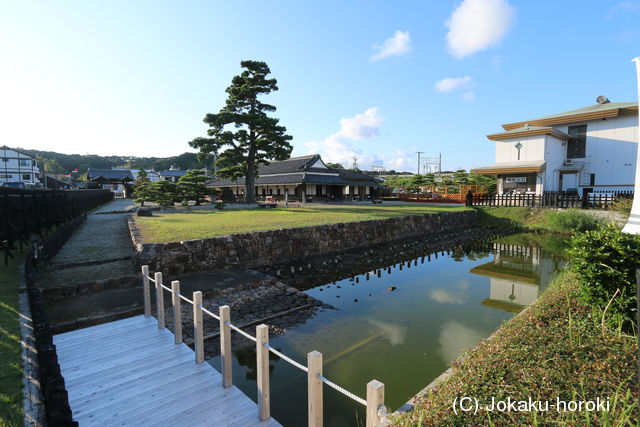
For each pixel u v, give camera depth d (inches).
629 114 928.3
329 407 165.2
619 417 89.4
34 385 126.5
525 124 1115.3
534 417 87.7
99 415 128.3
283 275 412.8
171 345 190.7
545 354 126.4
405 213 805.2
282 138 943.0
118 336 201.2
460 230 855.7
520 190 983.6
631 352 125.8
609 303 147.9
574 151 1032.8
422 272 455.8
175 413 131.6
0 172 1809.8
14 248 336.5
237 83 975.0
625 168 941.8
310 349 228.5
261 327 127.3
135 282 308.0
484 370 116.8
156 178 2933.1
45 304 250.1
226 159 935.7
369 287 381.7
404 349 228.8
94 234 539.2
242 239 423.8
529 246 651.5
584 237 171.0
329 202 1314.0
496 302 330.6
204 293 303.6
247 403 140.4
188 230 456.8
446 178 2242.9
